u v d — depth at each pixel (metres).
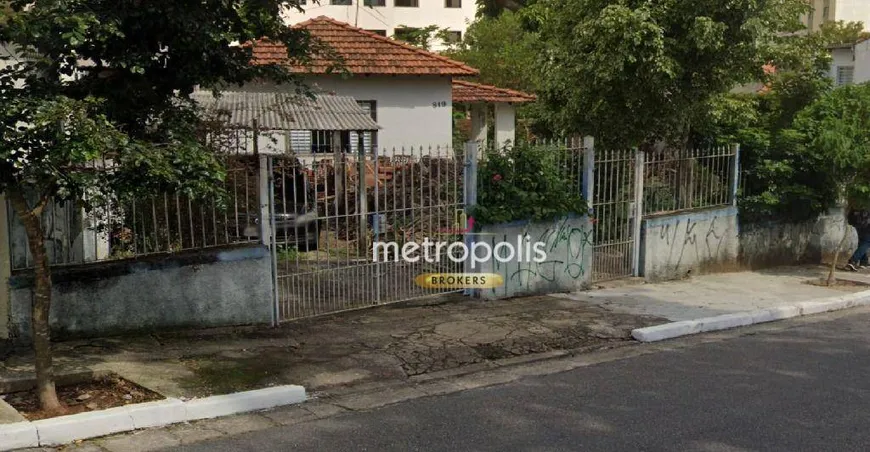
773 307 10.09
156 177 5.31
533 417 5.77
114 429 5.33
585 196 10.79
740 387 6.58
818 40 13.29
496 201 9.92
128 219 7.50
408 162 9.20
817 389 6.52
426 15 40.06
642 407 6.00
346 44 18.03
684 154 12.38
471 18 40.62
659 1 11.45
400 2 39.66
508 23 27.17
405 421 5.70
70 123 4.77
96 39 5.63
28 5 5.32
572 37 12.88
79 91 5.99
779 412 5.88
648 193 11.93
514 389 6.57
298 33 7.19
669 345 8.31
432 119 18.06
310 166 8.60
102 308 7.33
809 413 5.86
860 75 22.59
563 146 10.58
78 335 7.23
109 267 7.30
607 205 11.25
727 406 6.02
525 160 10.23
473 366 7.33
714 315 9.47
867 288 11.98
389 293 9.28
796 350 8.07
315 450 5.06
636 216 11.63
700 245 12.65
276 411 5.94
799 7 12.31
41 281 5.47
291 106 14.46
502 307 9.57
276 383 6.48
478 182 9.84
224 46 6.66
